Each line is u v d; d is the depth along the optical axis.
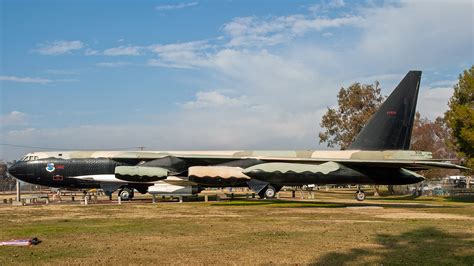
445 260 9.63
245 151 32.38
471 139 32.44
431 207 26.08
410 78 29.22
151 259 9.85
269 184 27.77
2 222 17.84
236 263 9.39
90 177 33.25
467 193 50.72
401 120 29.09
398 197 44.41
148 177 31.08
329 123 55.16
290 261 9.57
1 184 106.00
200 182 28.12
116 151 34.31
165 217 19.59
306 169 26.89
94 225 16.52
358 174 27.48
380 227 15.41
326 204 29.14
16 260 9.78
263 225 16.23
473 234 13.58
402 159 27.92
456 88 35.38
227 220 18.12
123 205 28.25
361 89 53.97
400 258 9.84
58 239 12.92
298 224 16.52
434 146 61.38
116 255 10.34
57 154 34.19
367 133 29.53
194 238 12.98
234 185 28.98
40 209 25.08
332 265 9.15
